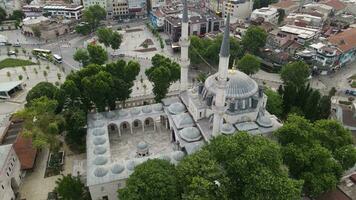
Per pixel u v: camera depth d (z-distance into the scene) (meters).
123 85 101.12
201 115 85.00
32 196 75.69
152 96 123.00
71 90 93.19
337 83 136.25
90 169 72.94
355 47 151.50
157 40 186.50
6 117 110.31
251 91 83.31
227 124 80.38
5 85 126.06
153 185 56.25
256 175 55.62
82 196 71.56
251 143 62.34
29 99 97.94
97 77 95.25
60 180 72.12
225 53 65.81
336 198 71.56
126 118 93.81
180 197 58.25
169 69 108.56
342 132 78.00
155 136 96.38
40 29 189.38
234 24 188.25
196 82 133.12
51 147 84.19
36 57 160.38
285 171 62.69
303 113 102.88
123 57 162.00
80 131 90.44
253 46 155.00
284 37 160.75
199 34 184.50
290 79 125.12
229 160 60.00
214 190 55.34
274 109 100.25
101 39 163.00
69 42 186.62
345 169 73.88
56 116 85.38
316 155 68.44
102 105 99.00
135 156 87.06
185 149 77.69
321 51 142.62
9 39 190.00
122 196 58.25
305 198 73.44
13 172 76.06
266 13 196.75
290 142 73.62
